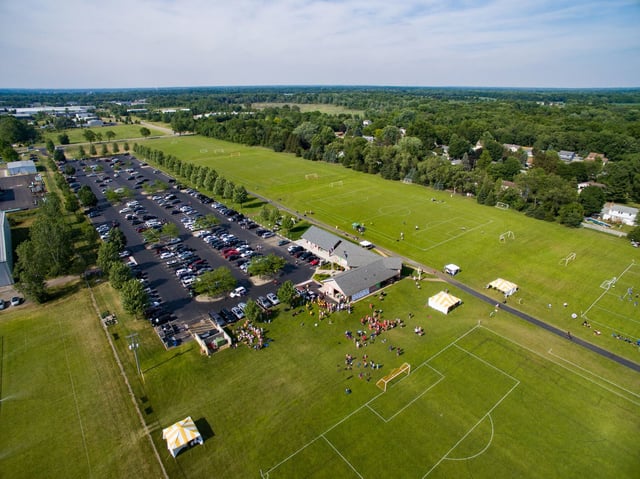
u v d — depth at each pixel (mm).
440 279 94375
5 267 88938
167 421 53812
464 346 70188
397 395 58750
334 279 84000
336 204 149125
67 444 50500
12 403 56781
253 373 62625
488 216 138875
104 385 60188
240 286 88500
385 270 91312
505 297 86875
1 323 75625
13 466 47469
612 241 119062
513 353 68812
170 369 63344
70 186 170625
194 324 75000
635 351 70125
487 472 47469
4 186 171625
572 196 135000
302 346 69125
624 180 154375
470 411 56219
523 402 58125
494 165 186000
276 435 51688
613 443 51812
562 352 69375
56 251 92375
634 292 89688
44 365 64500
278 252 107500
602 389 61062
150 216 133500
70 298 84500
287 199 155125
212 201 151000
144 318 76938
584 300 86312
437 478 46625
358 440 51281
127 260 101562
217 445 50281
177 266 98188
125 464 47875
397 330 74250
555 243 116750
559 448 50875
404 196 161250
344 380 61406
